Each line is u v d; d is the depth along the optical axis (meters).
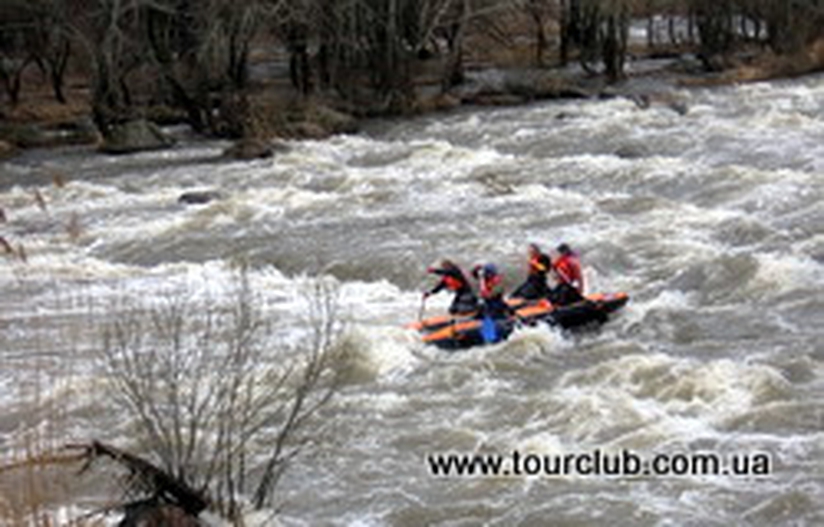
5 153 46.75
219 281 25.03
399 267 24.73
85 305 22.73
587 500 12.66
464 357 18.34
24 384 16.72
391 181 35.44
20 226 32.19
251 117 47.34
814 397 15.10
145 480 9.45
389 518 12.70
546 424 15.15
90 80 52.28
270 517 10.79
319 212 31.45
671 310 20.34
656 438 14.16
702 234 25.33
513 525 12.31
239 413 13.93
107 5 51.19
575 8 68.94
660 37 72.00
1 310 22.53
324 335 19.08
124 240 29.80
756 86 51.38
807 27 58.00
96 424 14.20
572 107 50.19
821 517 11.81
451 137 44.91
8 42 57.00
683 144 37.12
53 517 9.75
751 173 30.22
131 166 42.56
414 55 56.31
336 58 54.72
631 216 27.64
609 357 18.08
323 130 46.97
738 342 18.25
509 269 24.03
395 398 16.34
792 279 20.97
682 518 12.05
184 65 54.94
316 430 15.05
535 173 34.81
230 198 33.41
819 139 36.00
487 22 62.84
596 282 22.77
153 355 13.65
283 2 51.44
